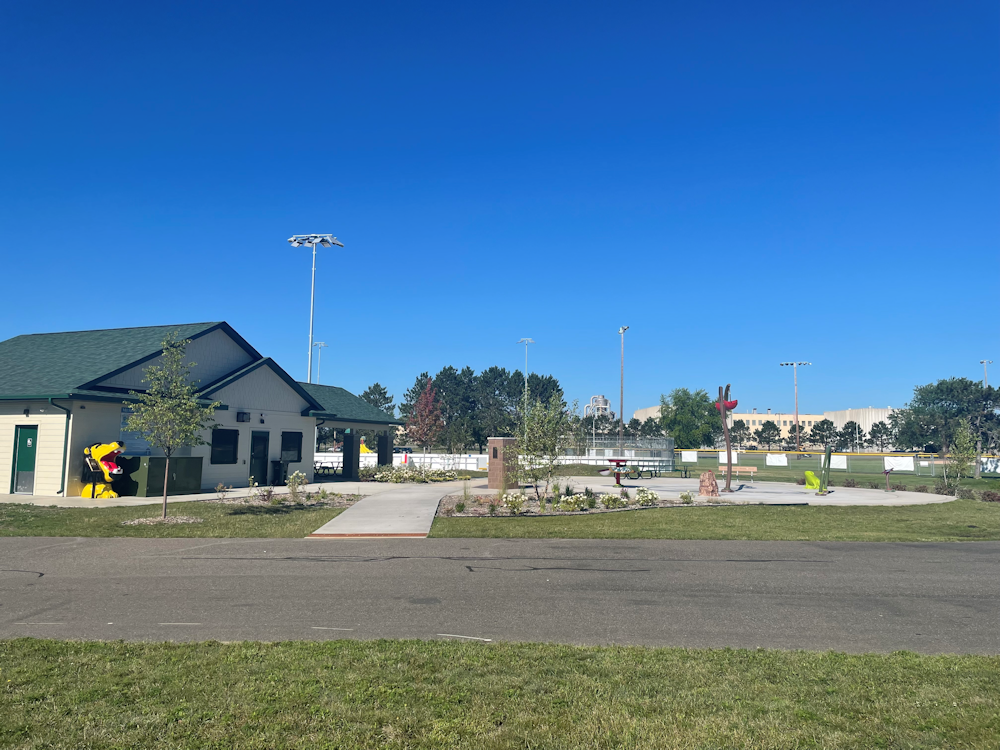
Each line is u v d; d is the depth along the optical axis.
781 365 77.69
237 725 5.06
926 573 11.12
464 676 6.13
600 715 5.29
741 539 14.54
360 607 8.74
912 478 39.97
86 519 16.38
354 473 33.62
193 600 9.05
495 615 8.42
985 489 31.62
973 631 7.93
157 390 17.20
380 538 14.30
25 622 7.99
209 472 25.64
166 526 15.47
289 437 30.12
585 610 8.70
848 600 9.32
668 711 5.38
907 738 4.90
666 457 44.53
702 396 88.75
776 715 5.32
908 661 6.71
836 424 137.25
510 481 24.75
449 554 12.49
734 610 8.77
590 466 41.19
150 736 4.87
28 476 22.19
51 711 5.29
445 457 44.12
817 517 18.44
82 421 22.08
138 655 6.67
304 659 6.57
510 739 4.85
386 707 5.41
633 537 14.62
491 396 99.00
